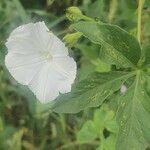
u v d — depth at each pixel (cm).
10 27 35
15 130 38
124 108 20
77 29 19
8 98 38
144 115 20
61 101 21
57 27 33
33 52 22
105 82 21
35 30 21
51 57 21
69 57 21
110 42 20
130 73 21
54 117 37
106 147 27
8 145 37
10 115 38
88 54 30
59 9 33
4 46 23
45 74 22
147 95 21
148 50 21
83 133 29
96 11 28
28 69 22
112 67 21
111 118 27
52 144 38
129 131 20
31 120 38
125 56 20
